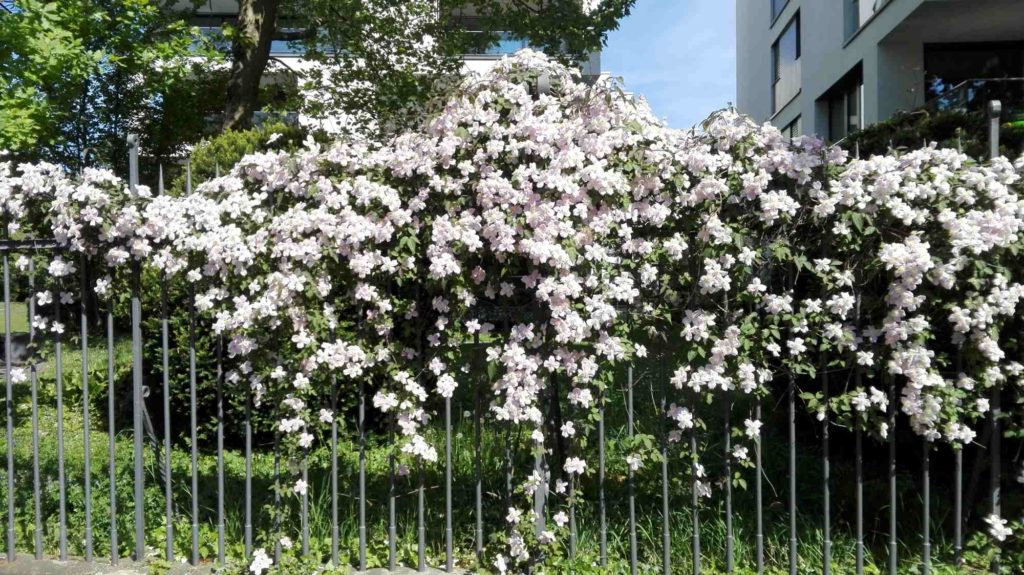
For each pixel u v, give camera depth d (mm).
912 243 3104
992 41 10609
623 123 3352
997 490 3414
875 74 10820
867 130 5711
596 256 3256
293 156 3492
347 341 3488
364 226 3307
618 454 4691
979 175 3203
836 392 4062
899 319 3201
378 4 12180
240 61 10555
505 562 3486
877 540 3752
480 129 3301
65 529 3678
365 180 3332
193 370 3615
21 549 3787
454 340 3418
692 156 3232
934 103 5402
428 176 3377
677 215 3357
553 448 4008
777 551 3629
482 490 4277
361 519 3566
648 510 4039
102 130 11250
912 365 3193
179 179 6332
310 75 12828
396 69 12383
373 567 3623
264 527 3912
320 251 3373
